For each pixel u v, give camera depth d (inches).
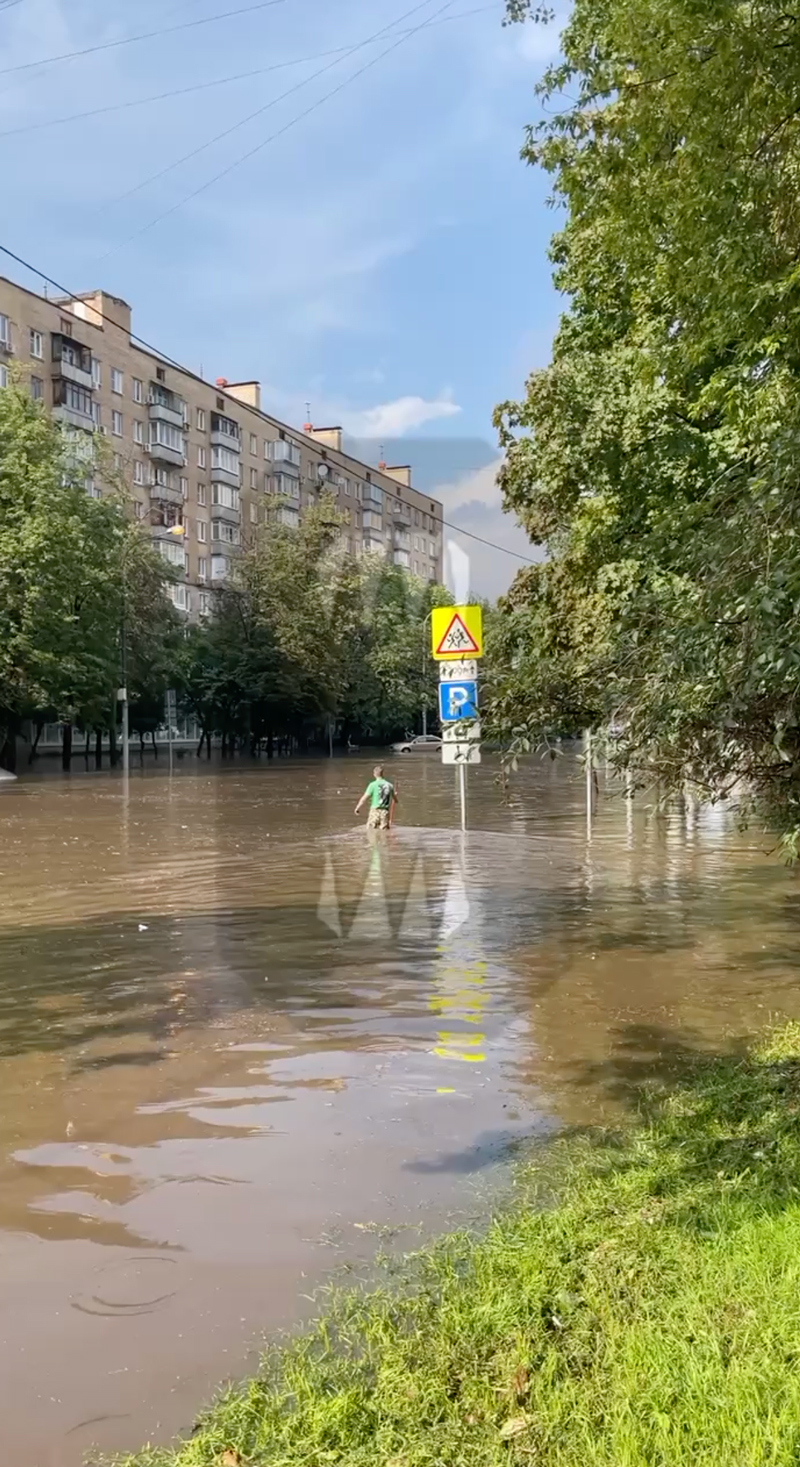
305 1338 129.1
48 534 1406.3
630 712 182.9
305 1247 152.4
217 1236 156.3
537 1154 185.0
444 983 312.5
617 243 257.8
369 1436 109.2
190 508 2711.6
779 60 202.5
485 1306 131.0
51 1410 116.2
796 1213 144.5
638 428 486.0
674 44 207.2
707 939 372.8
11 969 334.6
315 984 312.8
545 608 633.0
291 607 2012.8
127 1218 162.6
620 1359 115.9
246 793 1179.9
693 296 251.6
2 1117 205.6
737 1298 125.6
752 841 681.6
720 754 176.7
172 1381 121.3
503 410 638.5
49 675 1460.4
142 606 1852.9
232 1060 241.0
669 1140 185.8
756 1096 204.1
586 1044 250.5
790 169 227.0
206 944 373.7
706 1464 97.7
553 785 1258.6
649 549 196.7
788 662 139.4
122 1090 220.8
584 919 415.2
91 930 400.5
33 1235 157.3
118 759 1971.0
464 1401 113.3
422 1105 210.8
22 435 1434.5
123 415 2474.2
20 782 1374.3
